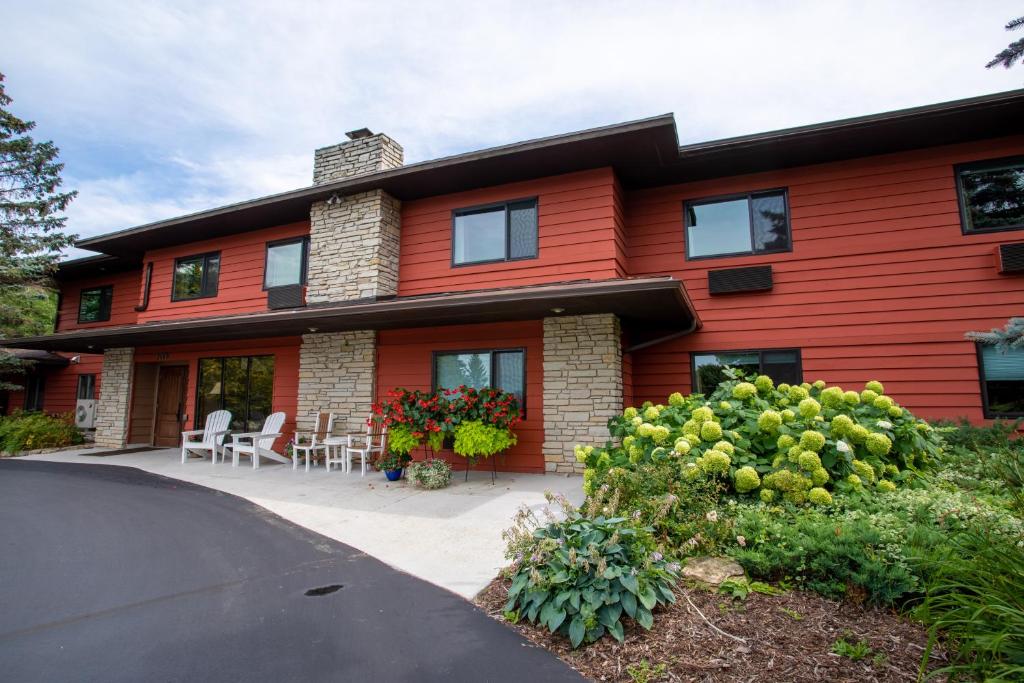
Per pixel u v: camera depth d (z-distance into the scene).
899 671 2.38
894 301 7.83
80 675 2.64
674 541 3.77
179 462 10.29
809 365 8.14
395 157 11.37
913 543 3.14
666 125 7.39
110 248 13.55
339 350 9.96
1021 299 7.26
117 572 4.20
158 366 13.59
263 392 11.10
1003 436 5.97
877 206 8.09
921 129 7.50
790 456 4.22
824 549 3.15
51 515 6.07
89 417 14.82
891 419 4.95
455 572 4.07
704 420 4.76
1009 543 2.75
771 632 2.78
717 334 8.69
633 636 2.87
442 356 9.21
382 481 7.95
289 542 4.93
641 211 9.38
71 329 16.53
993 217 7.55
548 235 8.88
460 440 7.43
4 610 3.47
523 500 6.39
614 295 6.55
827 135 7.64
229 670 2.68
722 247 8.86
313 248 10.42
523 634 3.05
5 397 17.73
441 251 9.81
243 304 11.89
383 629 3.13
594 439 7.78
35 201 17.06
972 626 2.37
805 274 8.31
